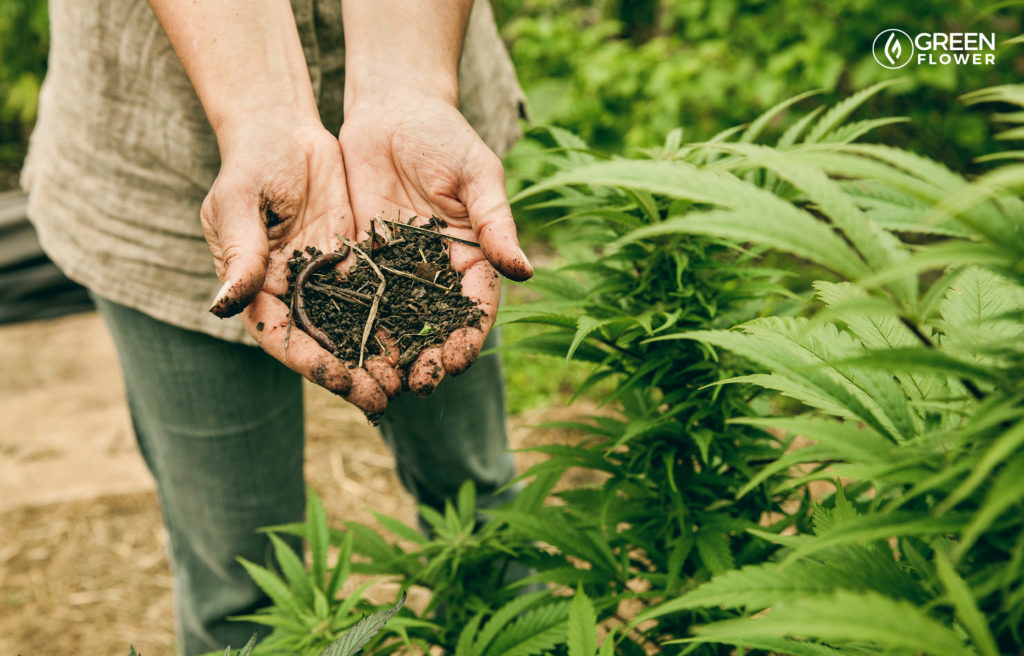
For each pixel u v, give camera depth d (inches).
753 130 49.1
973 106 161.5
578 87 200.7
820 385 30.0
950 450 26.4
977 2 161.8
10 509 124.3
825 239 23.1
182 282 62.9
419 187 57.2
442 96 57.2
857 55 171.2
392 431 78.7
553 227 173.9
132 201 62.2
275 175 52.3
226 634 76.1
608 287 51.2
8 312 161.6
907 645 20.8
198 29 54.8
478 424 78.9
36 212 68.5
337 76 66.1
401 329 54.1
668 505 52.7
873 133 166.7
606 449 52.1
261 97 55.4
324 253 56.7
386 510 123.0
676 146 51.3
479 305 53.8
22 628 104.0
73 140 63.2
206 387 65.7
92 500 126.3
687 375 50.5
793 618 22.0
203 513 70.5
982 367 23.4
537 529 50.3
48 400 152.9
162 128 60.6
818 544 23.7
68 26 61.6
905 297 24.1
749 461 53.2
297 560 53.2
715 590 26.5
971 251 21.2
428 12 59.1
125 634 103.3
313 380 49.3
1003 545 25.3
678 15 194.7
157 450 70.2
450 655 54.1
